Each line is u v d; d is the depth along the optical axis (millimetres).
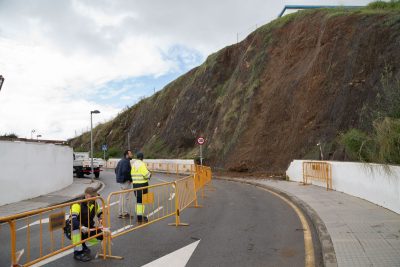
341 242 7570
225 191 19281
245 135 33562
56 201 16625
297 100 29484
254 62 38875
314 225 9984
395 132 11312
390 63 22953
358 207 11570
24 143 17141
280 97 31750
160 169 42281
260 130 31672
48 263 7160
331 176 16859
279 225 10141
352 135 14109
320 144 23969
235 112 38344
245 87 38719
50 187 20375
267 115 31812
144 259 7262
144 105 71000
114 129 78812
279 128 30172
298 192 16469
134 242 8578
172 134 51938
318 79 28047
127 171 12125
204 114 48188
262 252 7574
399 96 12781
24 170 17109
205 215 11992
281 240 8508
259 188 20234
